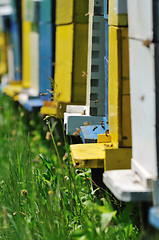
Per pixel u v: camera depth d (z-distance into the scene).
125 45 5.91
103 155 6.54
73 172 7.76
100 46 8.51
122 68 5.91
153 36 4.43
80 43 10.82
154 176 4.61
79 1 10.69
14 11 18.03
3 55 22.55
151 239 4.93
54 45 12.38
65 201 6.84
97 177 7.16
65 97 11.10
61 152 9.54
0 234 6.17
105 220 5.13
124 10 5.82
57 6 11.50
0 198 7.28
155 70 4.45
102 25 8.47
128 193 4.62
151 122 4.60
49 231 5.81
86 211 6.39
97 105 8.62
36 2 13.64
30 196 7.13
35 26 14.45
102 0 8.46
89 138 7.43
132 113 5.33
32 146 10.79
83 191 7.25
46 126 12.04
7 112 15.24
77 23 10.75
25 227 5.91
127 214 5.54
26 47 15.99
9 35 20.95
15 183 7.38
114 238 5.53
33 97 13.99
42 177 7.48
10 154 9.16
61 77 11.38
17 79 18.42
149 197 4.64
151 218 4.11
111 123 6.45
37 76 14.49
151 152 4.66
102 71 8.55
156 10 4.41
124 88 5.94
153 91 4.50
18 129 12.76
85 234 5.50
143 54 4.76
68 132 8.69
